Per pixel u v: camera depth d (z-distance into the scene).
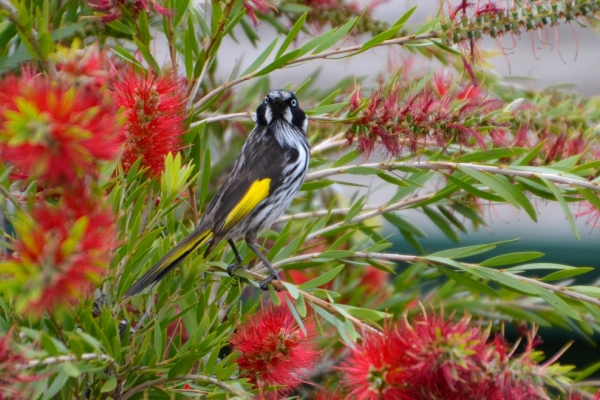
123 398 5.19
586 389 5.98
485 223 7.32
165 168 5.66
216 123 8.82
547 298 5.84
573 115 7.91
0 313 5.28
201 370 5.73
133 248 5.37
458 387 4.24
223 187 7.53
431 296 8.02
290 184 7.66
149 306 5.50
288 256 6.67
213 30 6.65
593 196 6.01
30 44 5.13
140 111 5.63
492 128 6.36
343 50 6.69
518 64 11.53
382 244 6.42
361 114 6.46
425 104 6.36
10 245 4.08
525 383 4.30
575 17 6.30
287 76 10.63
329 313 5.27
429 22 6.70
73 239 3.74
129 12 6.36
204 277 6.42
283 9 8.21
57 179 4.22
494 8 6.29
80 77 4.70
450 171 6.50
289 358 5.45
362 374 4.41
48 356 4.27
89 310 4.93
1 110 4.14
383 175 6.73
